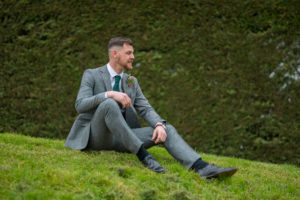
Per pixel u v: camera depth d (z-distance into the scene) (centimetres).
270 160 482
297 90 480
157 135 267
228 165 318
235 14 497
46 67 512
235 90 494
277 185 265
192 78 500
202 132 495
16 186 184
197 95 498
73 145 285
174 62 504
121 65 288
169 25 506
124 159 272
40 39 521
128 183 215
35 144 315
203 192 221
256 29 497
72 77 508
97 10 512
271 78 487
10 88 514
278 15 490
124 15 511
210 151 493
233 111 492
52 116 509
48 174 207
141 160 255
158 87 504
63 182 202
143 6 509
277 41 489
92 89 286
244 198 227
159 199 199
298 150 475
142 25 510
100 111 256
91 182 209
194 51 502
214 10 501
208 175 243
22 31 522
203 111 496
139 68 506
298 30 486
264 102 491
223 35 498
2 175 196
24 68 515
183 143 260
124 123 252
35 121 512
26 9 516
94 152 286
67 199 184
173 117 500
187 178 239
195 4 504
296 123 478
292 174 320
